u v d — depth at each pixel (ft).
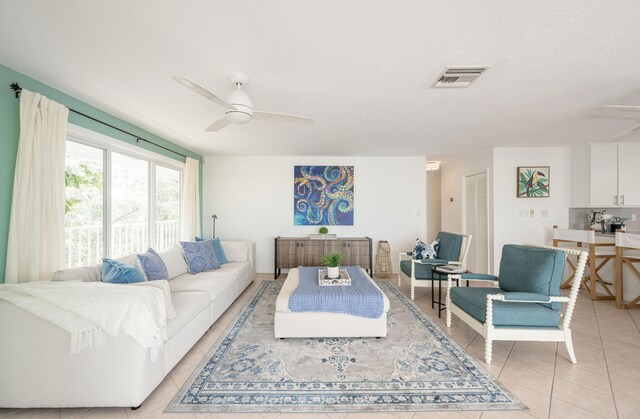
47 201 7.07
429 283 12.25
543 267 7.41
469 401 5.74
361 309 8.29
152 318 5.49
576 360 7.25
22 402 5.39
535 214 15.16
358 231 17.42
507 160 15.14
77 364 5.37
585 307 11.30
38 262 6.81
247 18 4.83
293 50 5.81
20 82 6.83
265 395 5.92
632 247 10.79
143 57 6.11
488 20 4.85
